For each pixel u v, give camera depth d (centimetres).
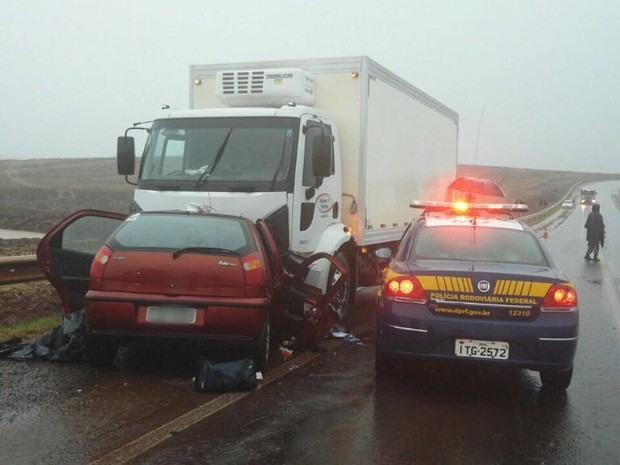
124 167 887
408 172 1196
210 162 820
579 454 480
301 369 679
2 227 3023
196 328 599
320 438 491
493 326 572
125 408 539
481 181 1389
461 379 664
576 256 2264
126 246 629
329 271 878
